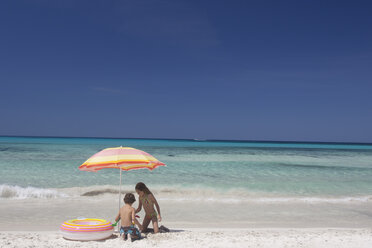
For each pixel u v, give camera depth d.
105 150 6.44
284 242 5.73
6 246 5.19
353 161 32.69
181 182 16.61
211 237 6.11
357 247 5.46
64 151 37.06
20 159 25.75
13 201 11.06
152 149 51.41
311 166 26.17
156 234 6.36
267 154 43.19
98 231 5.95
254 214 9.86
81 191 13.28
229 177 18.83
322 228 8.02
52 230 7.41
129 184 15.62
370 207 11.14
